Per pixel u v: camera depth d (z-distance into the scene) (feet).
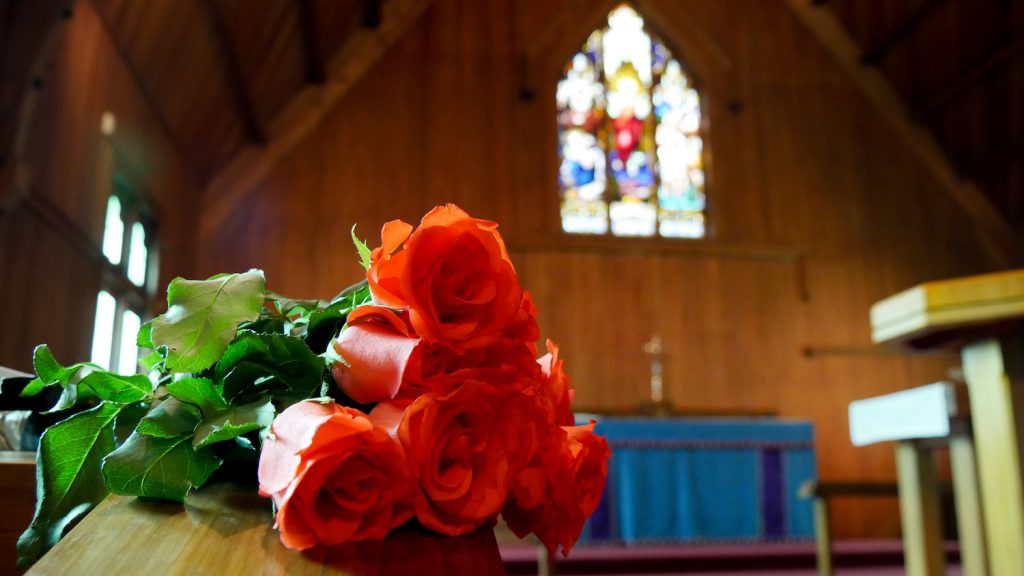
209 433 2.00
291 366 2.16
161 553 1.78
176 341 2.08
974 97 27.68
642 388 26.11
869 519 26.16
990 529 3.86
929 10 26.66
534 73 28.45
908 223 28.99
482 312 1.99
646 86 29.27
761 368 26.89
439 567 1.84
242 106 24.23
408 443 1.81
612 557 18.95
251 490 2.17
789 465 20.10
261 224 26.14
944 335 4.04
